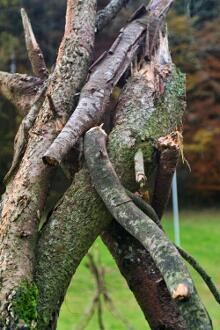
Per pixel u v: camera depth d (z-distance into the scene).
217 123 16.06
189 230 14.63
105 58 2.50
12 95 2.71
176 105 2.50
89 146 2.18
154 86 2.46
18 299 1.96
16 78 2.72
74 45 2.47
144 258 2.37
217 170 16.22
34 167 2.20
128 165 2.28
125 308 8.83
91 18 2.55
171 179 2.37
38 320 2.05
